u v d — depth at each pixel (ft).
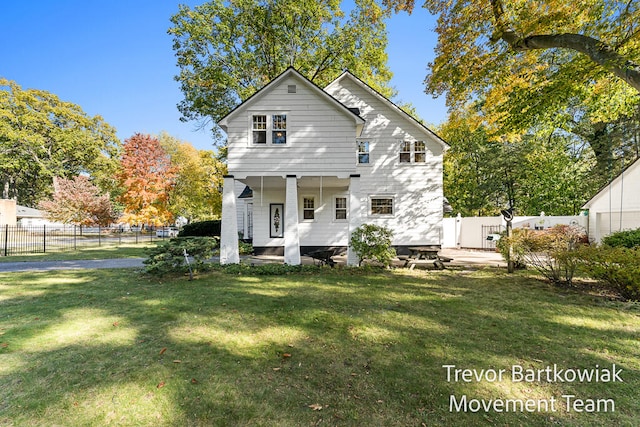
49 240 79.77
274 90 35.96
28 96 113.39
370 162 47.78
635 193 38.52
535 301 19.90
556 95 28.30
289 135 35.68
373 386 9.69
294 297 21.09
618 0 23.31
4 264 38.11
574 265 23.20
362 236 34.65
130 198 83.82
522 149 76.59
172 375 10.39
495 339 13.60
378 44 61.98
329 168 35.60
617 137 68.69
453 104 39.04
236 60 59.00
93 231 117.08
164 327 15.17
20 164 116.06
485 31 31.40
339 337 13.85
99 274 30.37
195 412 8.36
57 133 116.37
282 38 60.34
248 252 49.62
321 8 57.82
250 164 35.45
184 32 57.57
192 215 123.65
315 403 8.77
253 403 8.76
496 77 33.19
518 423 7.92
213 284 25.57
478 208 89.81
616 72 22.48
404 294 21.97
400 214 47.39
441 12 32.50
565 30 27.27
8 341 13.35
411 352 12.25
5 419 8.08
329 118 35.91
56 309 18.29
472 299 20.51
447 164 95.96
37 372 10.60
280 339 13.62
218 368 10.91
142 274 29.66
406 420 8.03
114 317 16.76
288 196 35.06
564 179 68.18
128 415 8.23
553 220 50.39
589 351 12.37
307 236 46.85
